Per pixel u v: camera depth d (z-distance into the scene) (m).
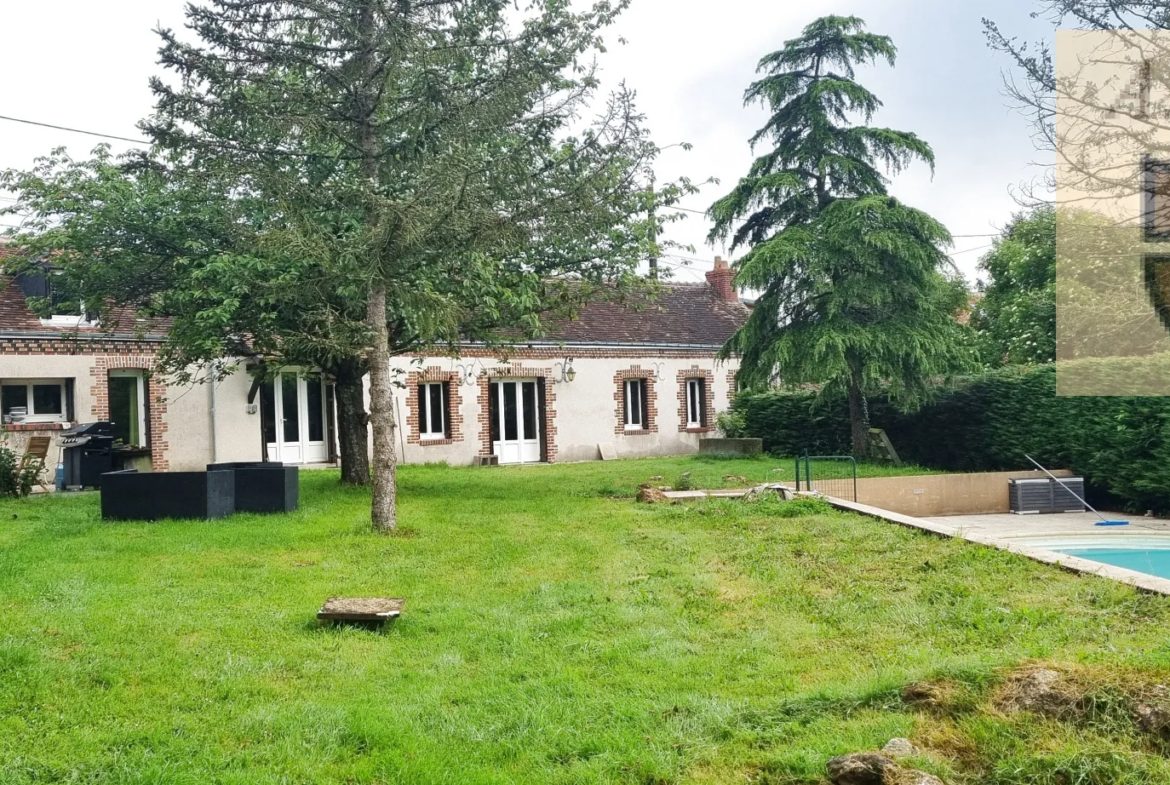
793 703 4.77
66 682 5.14
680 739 4.46
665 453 26.28
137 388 18.78
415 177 10.73
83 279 12.72
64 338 16.19
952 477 15.82
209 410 19.42
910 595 7.11
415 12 10.21
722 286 30.12
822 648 5.94
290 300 11.30
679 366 26.73
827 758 4.03
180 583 7.70
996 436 18.12
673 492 14.02
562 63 10.41
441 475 18.14
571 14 10.50
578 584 7.90
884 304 19.05
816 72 19.84
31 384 17.62
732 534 10.21
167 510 11.09
